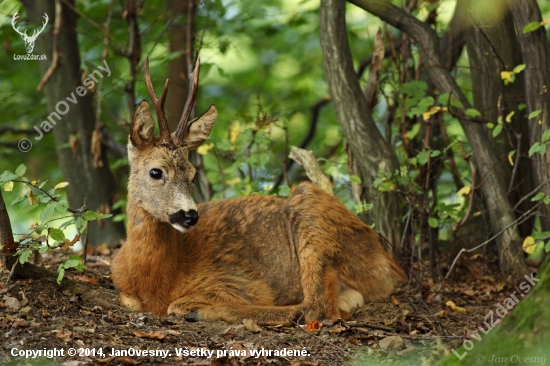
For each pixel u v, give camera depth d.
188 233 8.91
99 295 8.31
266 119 11.93
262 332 7.71
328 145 18.28
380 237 10.60
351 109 10.58
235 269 8.86
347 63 10.58
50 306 7.48
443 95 10.29
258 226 9.13
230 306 8.22
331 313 8.46
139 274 8.34
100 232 14.12
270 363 6.77
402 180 10.33
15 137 16.83
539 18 10.01
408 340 7.46
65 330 6.75
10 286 7.41
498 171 10.46
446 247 11.51
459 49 12.21
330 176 10.95
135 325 7.39
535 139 10.03
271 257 9.03
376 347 7.30
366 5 10.73
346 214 9.12
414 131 11.11
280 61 19.38
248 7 15.12
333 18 10.55
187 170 8.41
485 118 10.78
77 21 15.15
